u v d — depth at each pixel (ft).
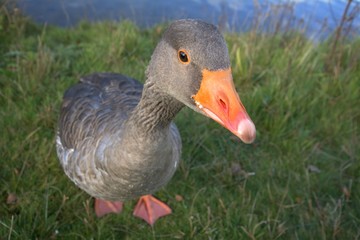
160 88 1.13
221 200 1.76
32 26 2.96
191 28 1.01
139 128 1.19
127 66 2.51
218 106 1.00
